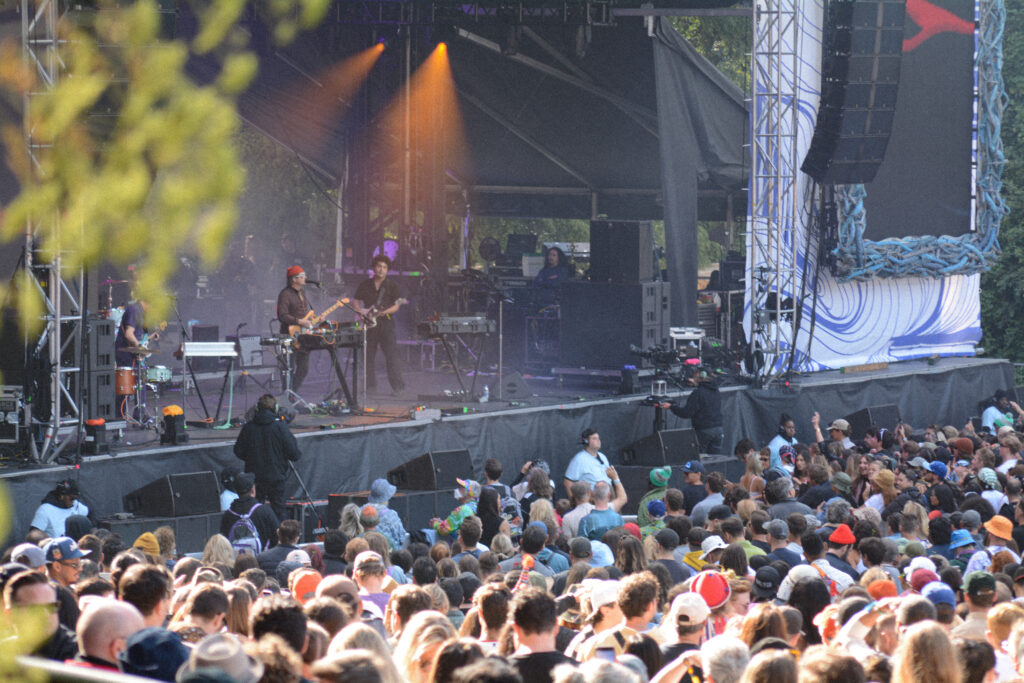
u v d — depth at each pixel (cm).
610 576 1212
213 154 372
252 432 2028
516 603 748
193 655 474
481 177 4347
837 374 3144
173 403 2703
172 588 995
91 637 597
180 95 372
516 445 2584
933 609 856
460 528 1473
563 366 3050
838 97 2812
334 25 3142
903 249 3133
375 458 2336
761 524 1496
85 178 365
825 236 3056
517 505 1870
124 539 1889
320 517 2180
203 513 1969
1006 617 888
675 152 3094
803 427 2953
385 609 995
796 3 2794
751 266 2917
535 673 733
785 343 2930
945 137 3188
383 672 505
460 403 2655
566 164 4156
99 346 2034
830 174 2881
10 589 678
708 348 3177
